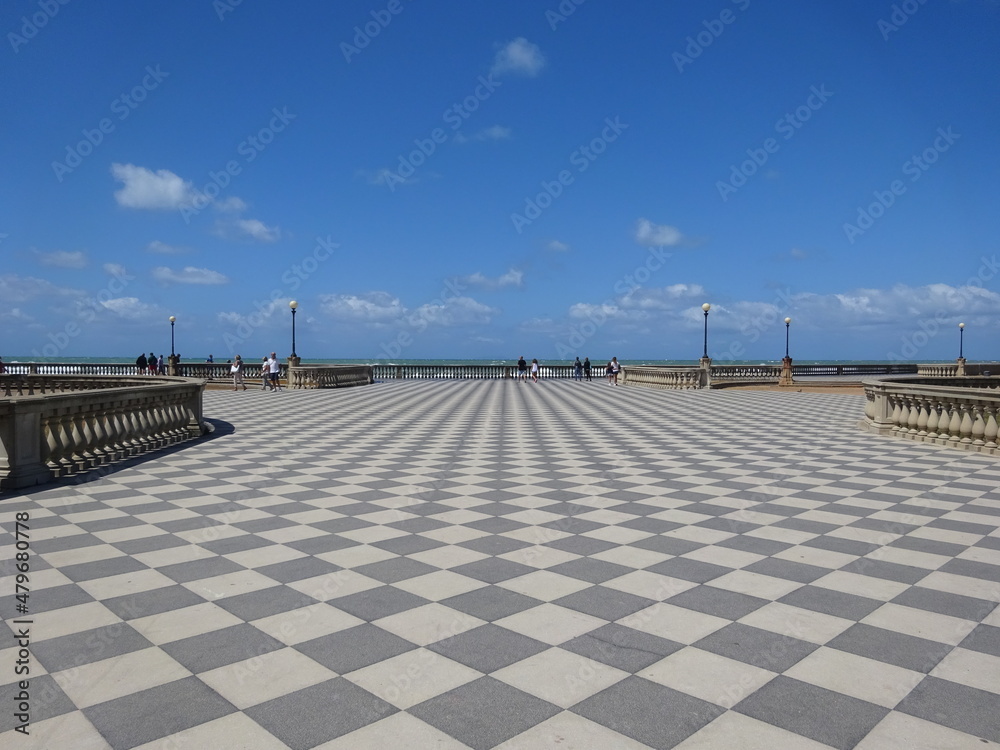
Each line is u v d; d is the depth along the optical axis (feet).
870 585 17.56
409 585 17.43
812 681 12.44
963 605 16.17
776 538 22.04
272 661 13.09
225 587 17.19
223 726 10.82
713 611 15.76
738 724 11.00
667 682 12.38
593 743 10.45
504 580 17.84
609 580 17.88
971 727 10.94
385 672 12.69
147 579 17.74
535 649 13.70
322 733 10.65
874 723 11.05
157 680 12.30
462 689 12.08
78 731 10.61
